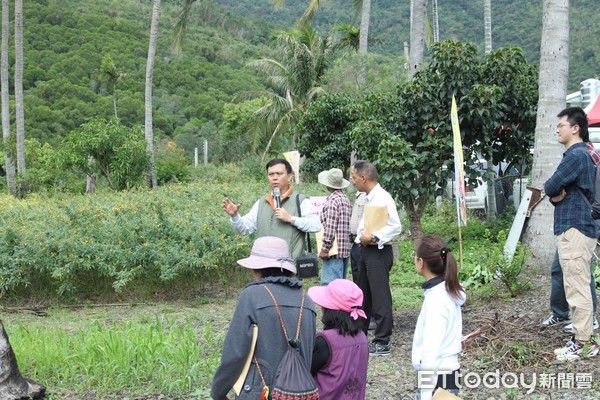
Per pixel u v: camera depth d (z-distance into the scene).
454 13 66.06
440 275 3.92
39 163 32.44
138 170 24.59
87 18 77.00
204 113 63.38
